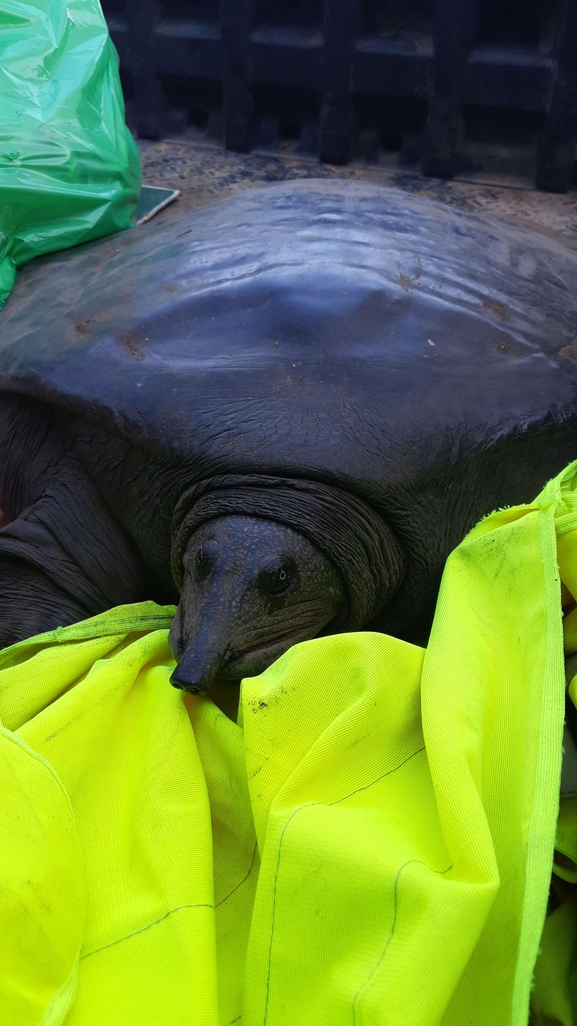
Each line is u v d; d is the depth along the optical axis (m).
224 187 1.20
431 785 0.44
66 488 0.66
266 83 1.24
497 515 0.53
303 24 1.20
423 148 1.22
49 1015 0.39
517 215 1.14
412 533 0.59
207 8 1.23
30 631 0.63
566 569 0.49
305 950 0.39
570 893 0.47
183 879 0.43
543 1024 0.44
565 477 0.54
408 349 0.62
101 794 0.48
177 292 0.67
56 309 0.72
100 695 0.49
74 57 0.93
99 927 0.43
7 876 0.41
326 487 0.57
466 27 1.11
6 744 0.44
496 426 0.59
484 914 0.37
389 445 0.57
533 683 0.45
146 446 0.59
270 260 0.68
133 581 0.66
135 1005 0.40
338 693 0.47
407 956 0.37
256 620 0.54
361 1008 0.36
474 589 0.50
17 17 0.91
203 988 0.40
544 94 1.13
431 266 0.69
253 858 0.46
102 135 0.92
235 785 0.47
